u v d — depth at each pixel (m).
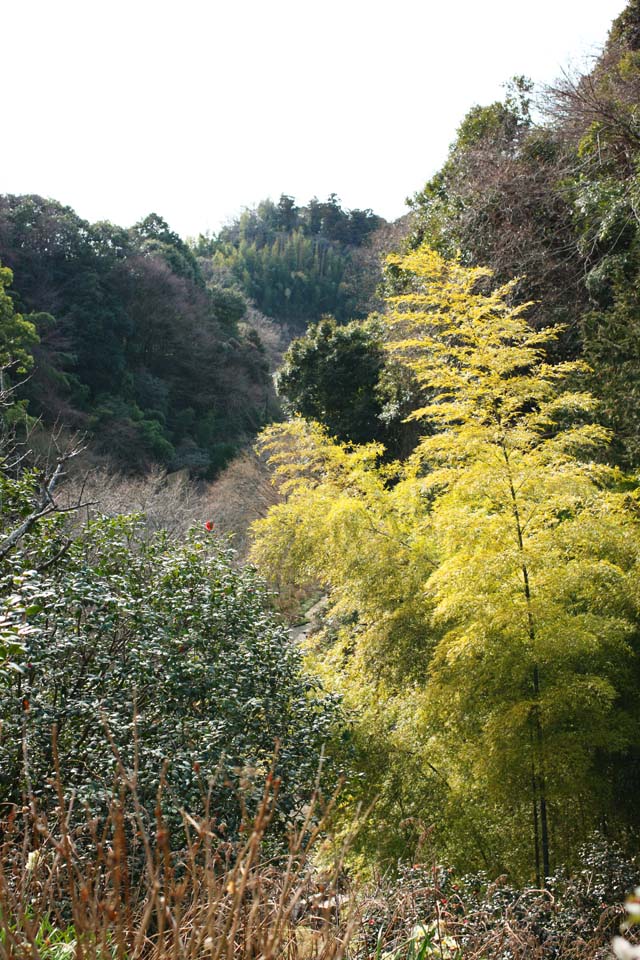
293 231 59.81
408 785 6.41
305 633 10.86
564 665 5.46
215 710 5.23
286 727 5.57
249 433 35.56
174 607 5.48
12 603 3.02
